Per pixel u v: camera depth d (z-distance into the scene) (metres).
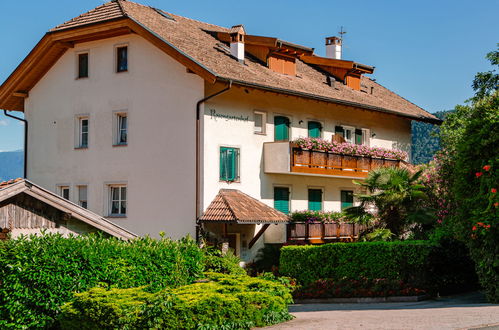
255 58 31.11
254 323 13.84
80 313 13.45
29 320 13.97
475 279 21.38
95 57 29.41
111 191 28.97
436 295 19.95
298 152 28.30
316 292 21.55
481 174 16.58
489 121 16.89
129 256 15.49
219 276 17.03
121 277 15.16
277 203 29.59
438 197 26.22
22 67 30.81
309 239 28.48
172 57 26.05
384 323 13.45
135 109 27.97
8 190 15.55
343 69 35.75
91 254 14.68
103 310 13.07
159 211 27.06
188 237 18.05
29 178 31.64
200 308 13.02
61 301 14.23
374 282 20.80
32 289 13.98
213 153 26.36
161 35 26.86
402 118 37.41
